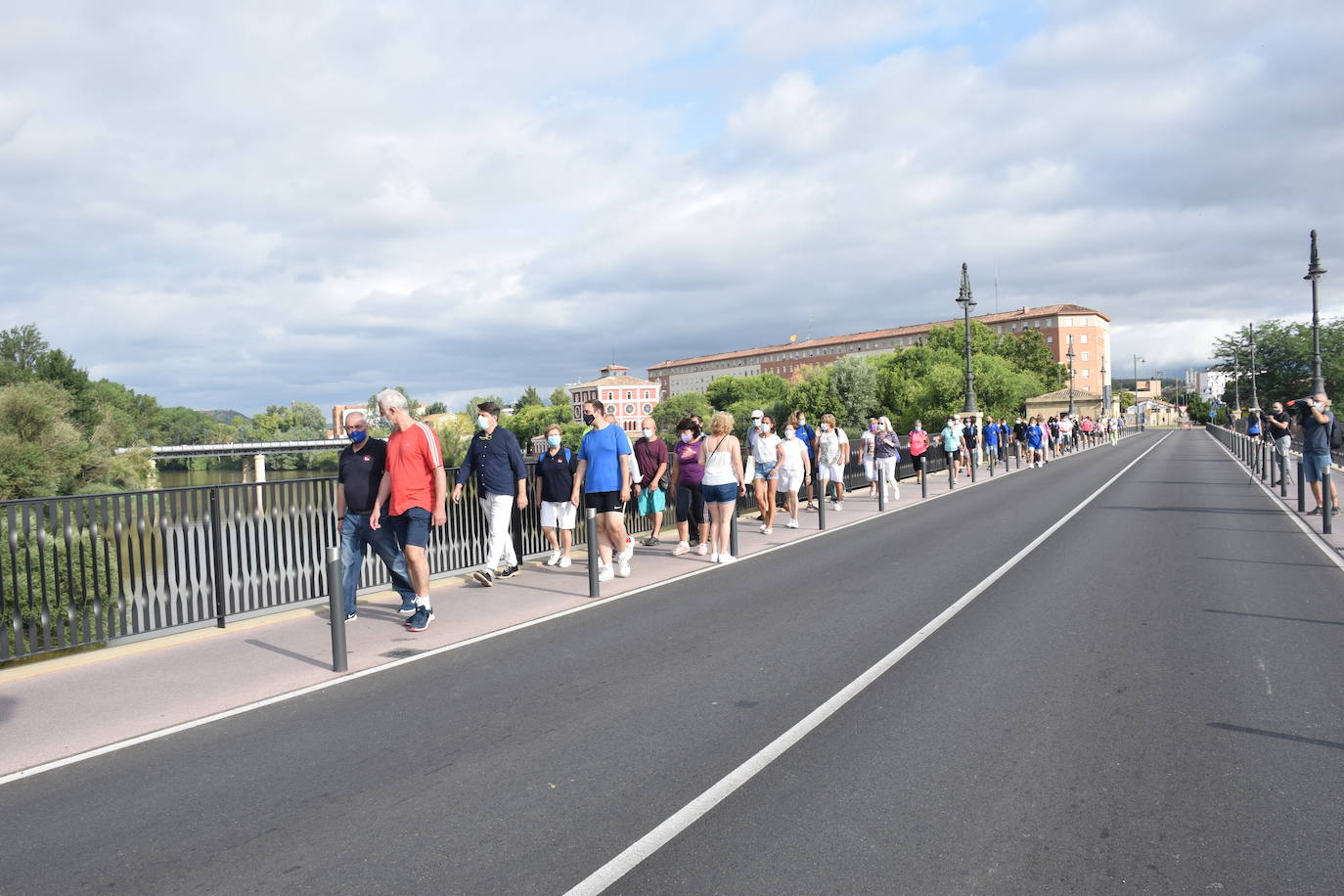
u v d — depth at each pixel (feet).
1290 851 11.03
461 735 16.28
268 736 16.60
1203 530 43.50
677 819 12.34
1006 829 11.82
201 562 26.91
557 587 32.35
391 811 12.94
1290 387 212.02
